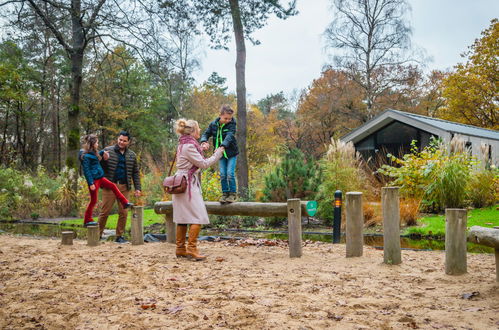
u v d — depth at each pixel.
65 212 14.14
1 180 14.36
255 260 5.55
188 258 5.66
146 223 11.16
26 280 4.41
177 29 14.73
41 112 31.44
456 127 17.48
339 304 3.40
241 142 15.07
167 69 15.91
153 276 4.55
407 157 11.63
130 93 32.41
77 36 15.96
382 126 18.20
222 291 3.83
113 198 7.40
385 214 5.03
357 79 30.56
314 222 10.93
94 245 6.97
